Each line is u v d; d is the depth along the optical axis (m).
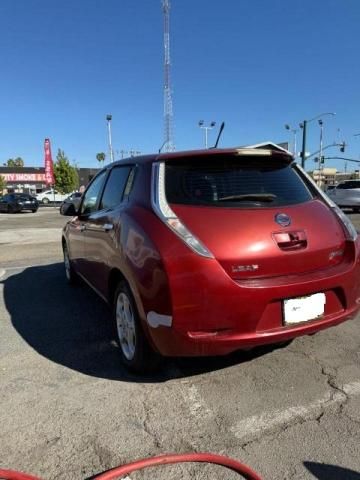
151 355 3.47
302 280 3.21
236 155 3.60
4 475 2.43
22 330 4.78
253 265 3.10
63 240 6.82
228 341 3.06
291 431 2.83
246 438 2.77
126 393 3.34
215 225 3.13
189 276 3.00
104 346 4.27
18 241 12.62
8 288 6.68
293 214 3.36
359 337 4.33
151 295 3.12
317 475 2.44
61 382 3.54
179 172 3.47
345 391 3.29
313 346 4.11
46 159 58.19
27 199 32.22
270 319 3.15
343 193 21.66
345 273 3.42
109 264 3.94
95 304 5.72
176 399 3.24
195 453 2.61
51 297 6.10
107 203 4.42
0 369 3.80
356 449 2.64
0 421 2.99
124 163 4.29
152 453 2.65
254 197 3.35
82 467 2.54
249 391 3.33
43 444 2.75
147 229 3.23
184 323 3.03
